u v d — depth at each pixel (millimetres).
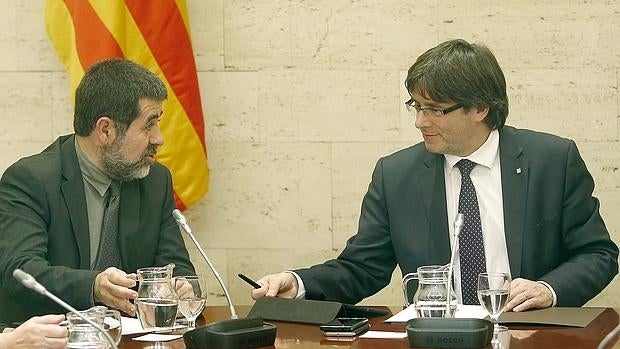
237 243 8688
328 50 8586
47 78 8633
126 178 6520
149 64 8141
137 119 6434
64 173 6473
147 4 8133
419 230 6395
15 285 5992
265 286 5941
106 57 7965
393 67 8555
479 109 6168
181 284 5195
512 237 6234
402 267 6449
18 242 6184
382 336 5016
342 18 8555
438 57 6156
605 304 8508
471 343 4613
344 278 6367
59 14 8234
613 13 8406
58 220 6395
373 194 6625
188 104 8242
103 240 6500
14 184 6422
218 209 8688
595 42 8430
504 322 5215
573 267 6059
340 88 8594
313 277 6219
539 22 8445
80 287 5738
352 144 8617
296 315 5477
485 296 4996
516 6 8461
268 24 8602
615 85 8430
